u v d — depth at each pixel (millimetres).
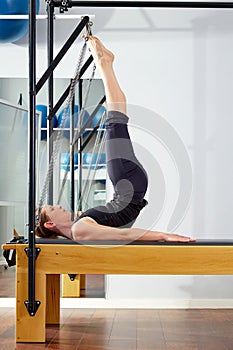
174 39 6594
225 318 5562
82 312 5953
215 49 6570
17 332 4367
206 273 4453
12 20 6242
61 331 4801
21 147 7250
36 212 4902
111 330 4848
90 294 6691
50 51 5961
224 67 6559
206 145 6527
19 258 4426
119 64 6598
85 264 4441
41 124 6910
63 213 4895
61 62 6652
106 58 4988
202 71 6566
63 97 5828
